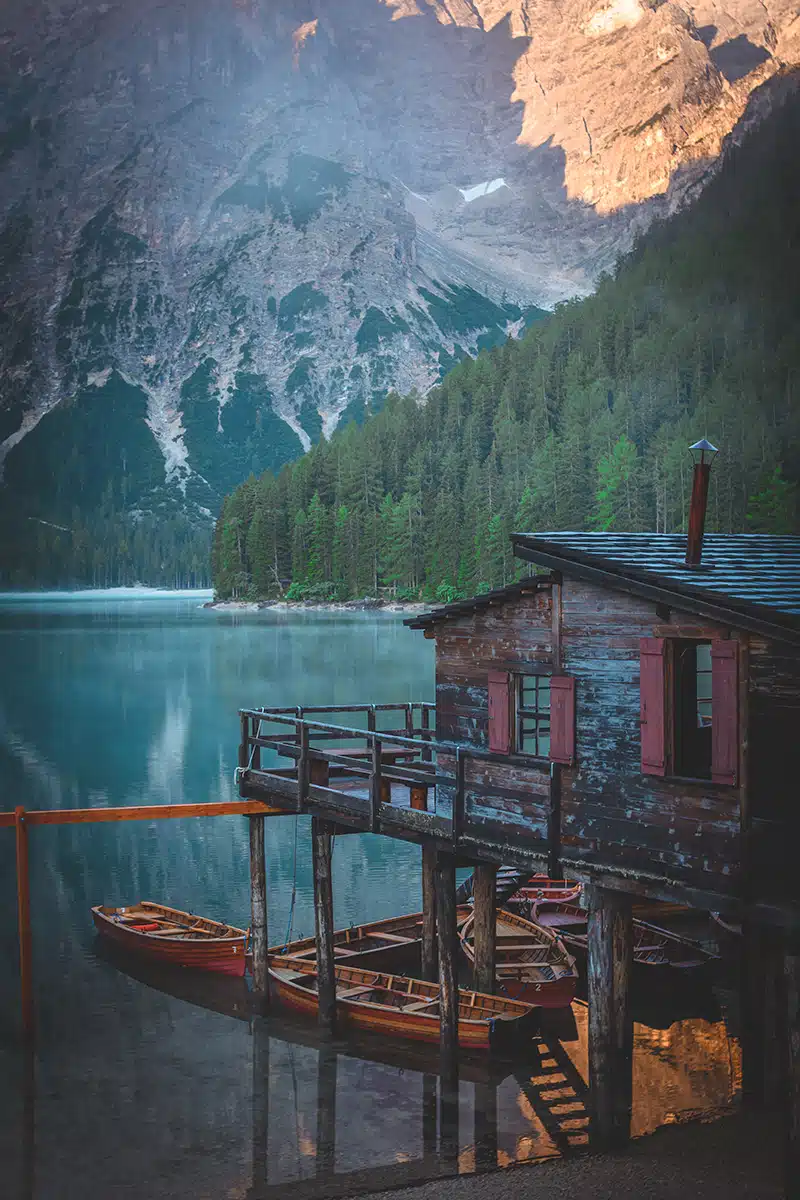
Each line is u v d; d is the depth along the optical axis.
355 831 19.77
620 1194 13.41
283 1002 20.69
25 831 19.97
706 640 13.27
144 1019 20.31
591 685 14.87
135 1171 14.79
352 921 25.92
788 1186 11.70
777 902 12.38
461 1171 14.40
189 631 149.88
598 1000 14.75
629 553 14.98
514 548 15.72
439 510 186.50
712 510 148.00
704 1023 19.56
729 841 12.97
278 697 71.19
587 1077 17.41
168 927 24.95
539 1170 14.27
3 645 123.94
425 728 23.27
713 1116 15.69
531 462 186.38
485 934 19.66
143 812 20.20
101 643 126.31
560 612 15.40
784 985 15.79
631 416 182.38
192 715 64.88
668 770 13.61
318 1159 14.94
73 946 24.80
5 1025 20.06
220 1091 17.20
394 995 19.75
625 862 14.28
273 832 36.38
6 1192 14.26
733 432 163.88
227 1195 13.98
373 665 93.12
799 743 12.23
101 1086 17.48
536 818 15.61
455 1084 17.30
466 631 17.34
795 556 16.52
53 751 52.69
